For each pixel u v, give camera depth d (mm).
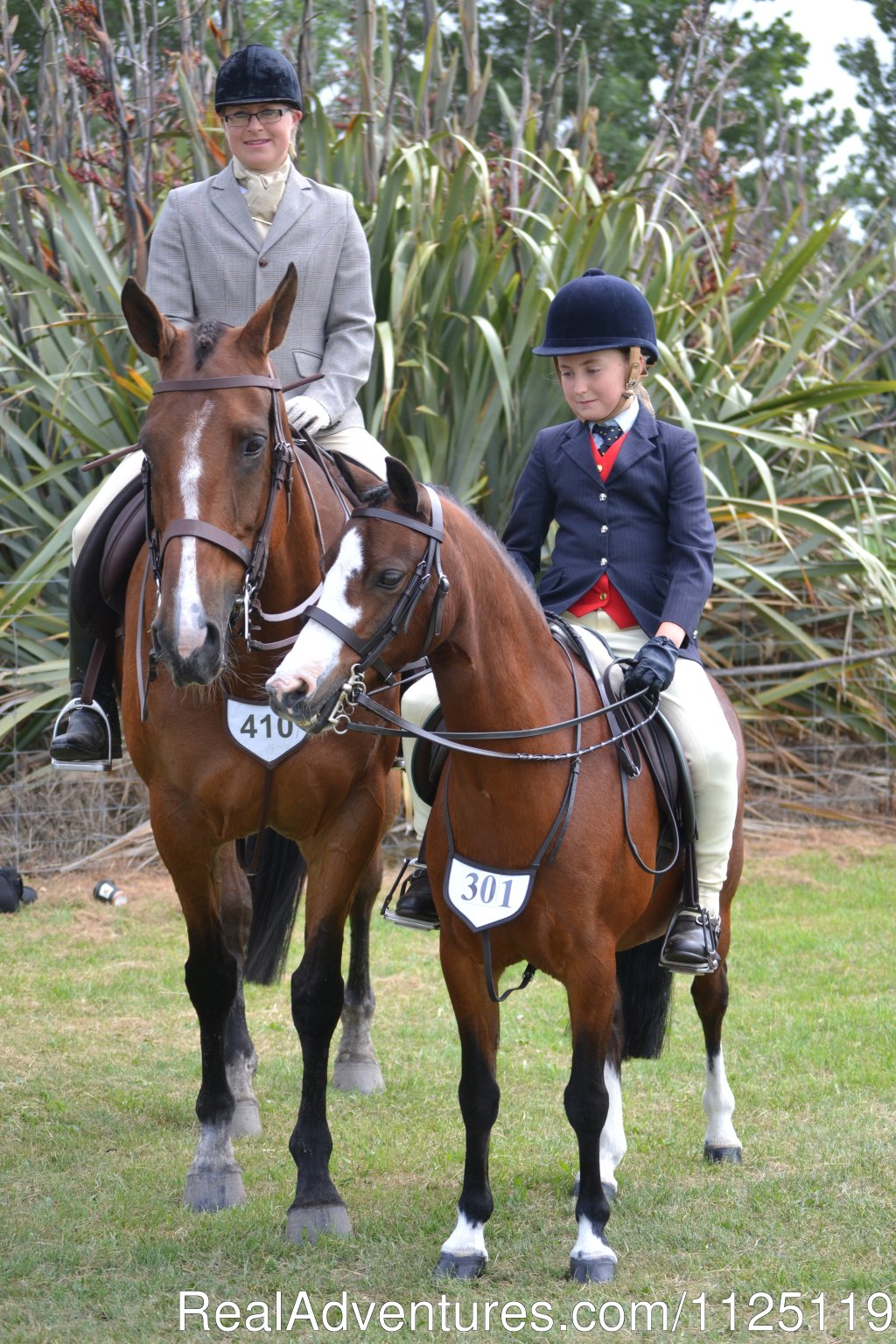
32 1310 5387
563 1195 6566
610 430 6285
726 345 15109
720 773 6102
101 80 13758
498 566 5418
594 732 5641
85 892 12688
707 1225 6125
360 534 4984
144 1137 7457
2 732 12836
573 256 13852
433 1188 6703
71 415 13656
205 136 13812
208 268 7336
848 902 12328
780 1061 8508
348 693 4875
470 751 5250
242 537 5605
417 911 6320
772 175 20281
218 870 7121
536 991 10344
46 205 14922
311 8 14211
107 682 7637
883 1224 6117
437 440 13188
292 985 6379
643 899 5750
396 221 13750
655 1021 6598
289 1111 7918
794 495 15461
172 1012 9695
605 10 27516
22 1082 8258
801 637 14320
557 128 17141
